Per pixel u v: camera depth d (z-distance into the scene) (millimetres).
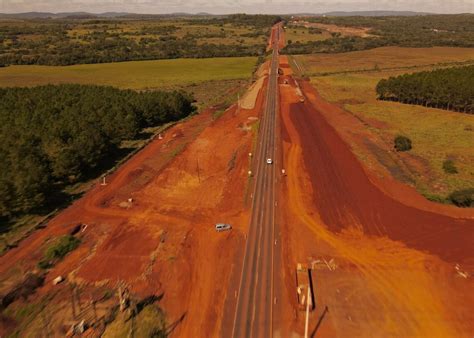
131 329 42938
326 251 57250
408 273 52656
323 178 81562
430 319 45156
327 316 45281
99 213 68062
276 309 46250
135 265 54031
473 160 91812
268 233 61625
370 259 55500
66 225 64062
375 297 48344
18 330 42875
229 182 80188
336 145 101062
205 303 47219
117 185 79000
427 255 56344
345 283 50656
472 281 51188
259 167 87125
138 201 72500
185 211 68812
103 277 51594
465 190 72000
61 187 78000
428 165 89625
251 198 72938
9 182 65625
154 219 66062
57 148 79812
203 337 42281
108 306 46406
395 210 68750
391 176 83500
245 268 53438
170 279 51312
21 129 91750
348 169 86062
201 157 93500
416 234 61469
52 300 47375
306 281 50719
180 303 47188
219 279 51312
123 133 106062
